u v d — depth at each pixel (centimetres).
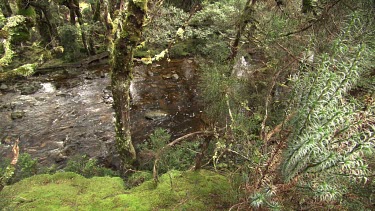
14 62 922
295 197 237
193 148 501
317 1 502
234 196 288
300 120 233
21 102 834
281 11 568
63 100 858
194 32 998
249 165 276
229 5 989
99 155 620
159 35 909
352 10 354
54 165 565
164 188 333
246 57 749
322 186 204
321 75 236
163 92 899
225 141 330
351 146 208
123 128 473
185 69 1045
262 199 214
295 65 381
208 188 329
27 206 313
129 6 372
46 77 997
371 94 250
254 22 607
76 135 691
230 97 492
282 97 401
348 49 259
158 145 516
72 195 334
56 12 1159
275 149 247
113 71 432
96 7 1073
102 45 1162
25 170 482
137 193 333
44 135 689
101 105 834
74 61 1086
